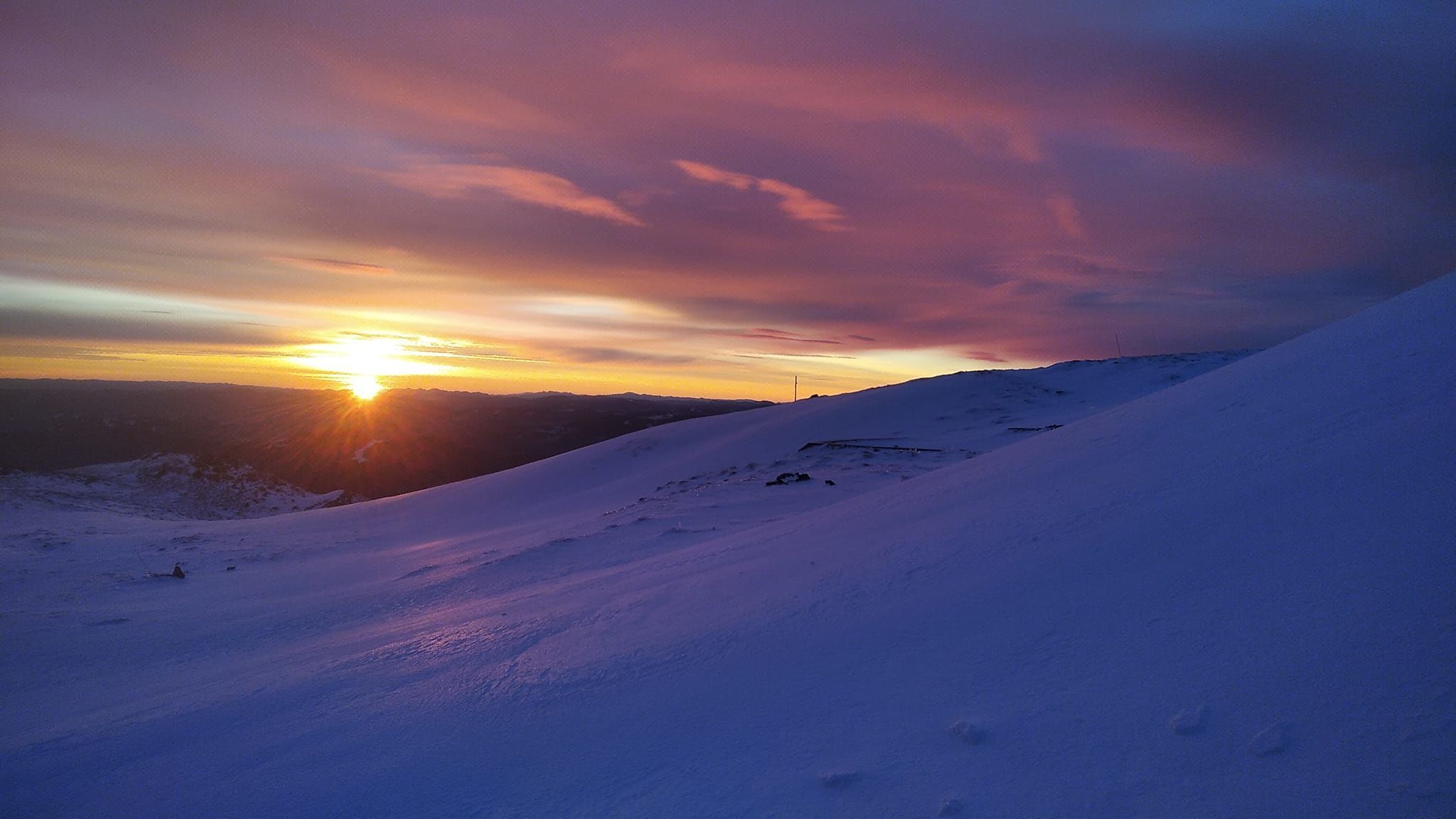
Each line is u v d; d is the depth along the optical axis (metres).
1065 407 34.19
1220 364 39.38
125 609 14.55
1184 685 2.79
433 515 35.50
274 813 3.51
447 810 3.25
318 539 28.06
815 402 44.72
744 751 3.24
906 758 2.86
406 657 6.39
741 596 5.86
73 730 5.64
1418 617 2.63
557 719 4.02
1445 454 3.46
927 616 4.18
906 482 9.90
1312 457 4.12
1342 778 2.13
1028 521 5.17
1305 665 2.65
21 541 24.81
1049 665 3.26
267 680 6.41
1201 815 2.17
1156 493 4.68
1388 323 5.38
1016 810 2.41
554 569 12.30
